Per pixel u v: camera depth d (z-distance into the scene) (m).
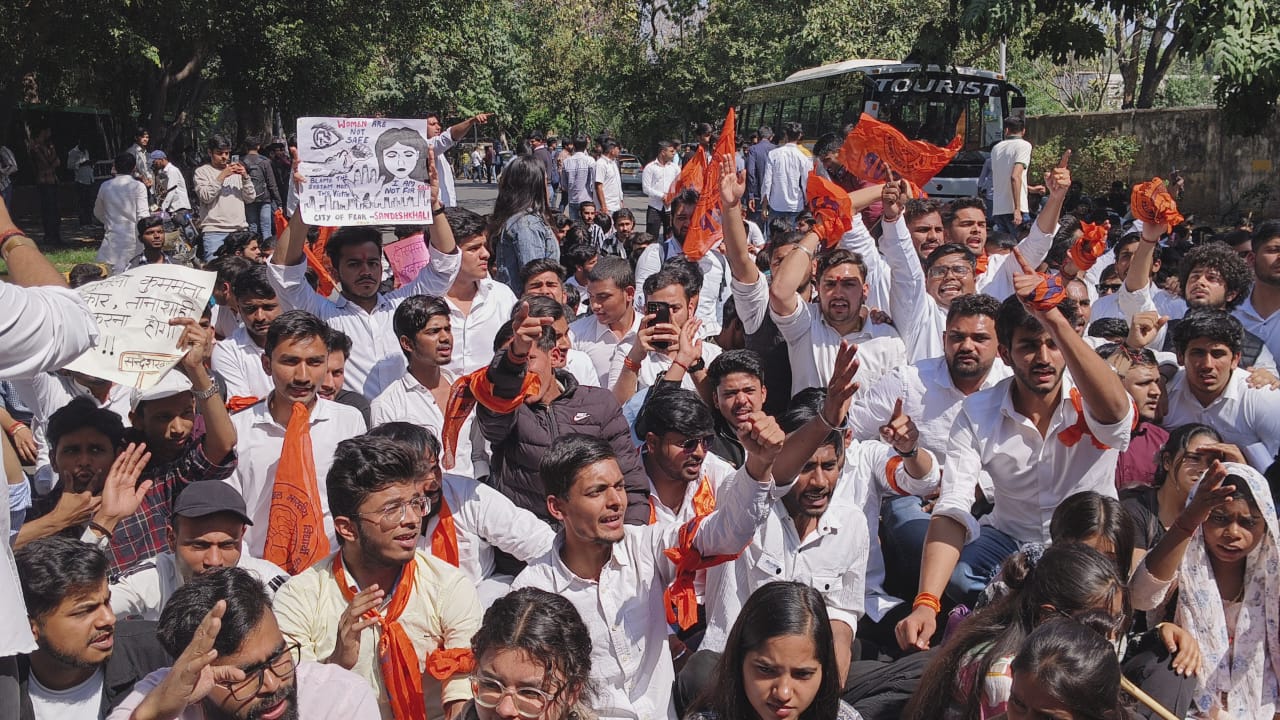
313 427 5.07
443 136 6.55
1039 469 4.73
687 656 4.68
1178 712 3.98
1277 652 4.21
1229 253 7.02
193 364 4.44
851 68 21.80
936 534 4.53
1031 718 3.02
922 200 7.69
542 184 8.70
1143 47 37.91
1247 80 11.98
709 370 5.30
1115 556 4.13
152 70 26.92
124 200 14.82
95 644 3.49
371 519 3.74
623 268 6.92
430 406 5.55
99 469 4.66
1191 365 5.69
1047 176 7.15
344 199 6.36
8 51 19.41
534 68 54.16
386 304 6.66
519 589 3.44
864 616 5.18
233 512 4.16
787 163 16.02
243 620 3.25
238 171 15.69
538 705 3.26
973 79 20.48
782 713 3.31
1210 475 4.01
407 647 3.77
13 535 4.23
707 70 36.00
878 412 5.64
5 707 3.02
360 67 29.86
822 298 6.27
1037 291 4.15
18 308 2.76
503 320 6.86
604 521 3.84
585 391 5.09
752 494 3.78
